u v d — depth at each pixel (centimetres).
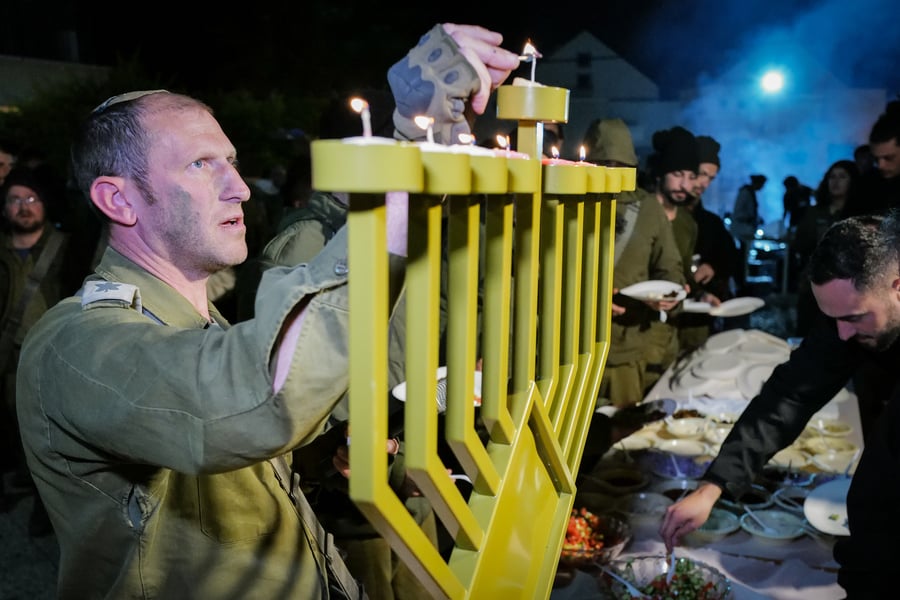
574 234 89
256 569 101
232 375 71
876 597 132
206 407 71
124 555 94
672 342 321
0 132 887
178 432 73
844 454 206
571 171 76
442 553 192
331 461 135
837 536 164
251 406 70
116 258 101
